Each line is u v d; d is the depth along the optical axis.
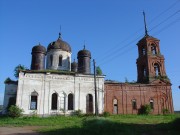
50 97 35.97
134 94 42.28
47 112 35.19
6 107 36.91
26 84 35.31
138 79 47.62
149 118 33.06
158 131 18.03
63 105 36.50
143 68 47.84
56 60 41.59
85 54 43.09
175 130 18.14
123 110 40.84
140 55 48.38
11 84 38.12
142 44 48.28
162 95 44.00
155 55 46.44
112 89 41.12
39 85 35.91
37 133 18.30
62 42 43.28
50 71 36.84
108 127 17.81
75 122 26.94
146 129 19.27
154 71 45.62
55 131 18.83
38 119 31.14
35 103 35.41
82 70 42.34
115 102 40.78
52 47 42.19
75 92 37.44
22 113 33.81
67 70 41.91
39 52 40.66
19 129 21.56
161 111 42.97
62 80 37.25
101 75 39.53
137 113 41.56
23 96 34.72
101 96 38.62
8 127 23.66
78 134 16.72
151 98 43.16
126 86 42.12
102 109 38.00
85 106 37.38
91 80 38.84
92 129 17.59
